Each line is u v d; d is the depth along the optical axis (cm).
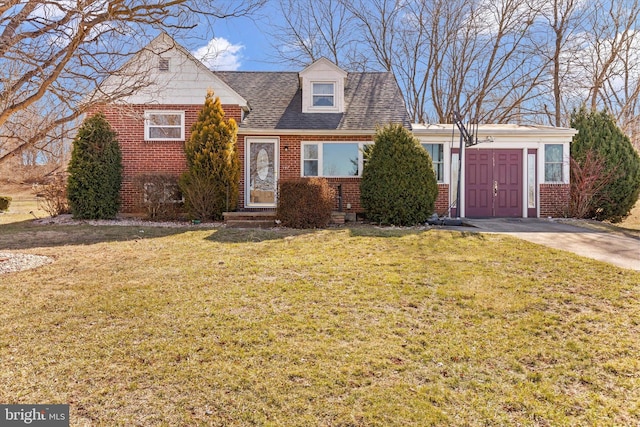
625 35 1950
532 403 241
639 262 564
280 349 309
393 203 999
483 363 289
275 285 475
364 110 1333
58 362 287
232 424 222
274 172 1260
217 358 295
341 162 1252
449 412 232
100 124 1113
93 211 1109
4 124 525
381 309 396
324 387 257
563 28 1988
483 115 2298
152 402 241
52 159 711
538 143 1209
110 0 505
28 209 1683
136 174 1171
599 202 1185
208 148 1077
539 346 314
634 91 2025
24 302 412
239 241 769
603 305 397
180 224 1041
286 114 1305
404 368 282
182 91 1220
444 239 770
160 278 505
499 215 1218
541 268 539
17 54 468
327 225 1001
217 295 438
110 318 371
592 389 255
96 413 230
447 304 409
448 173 1215
